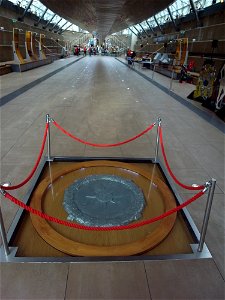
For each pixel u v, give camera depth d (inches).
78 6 852.0
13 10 1016.2
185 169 174.6
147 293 86.2
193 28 896.9
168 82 601.0
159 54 939.3
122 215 122.3
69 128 250.5
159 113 323.3
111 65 1084.5
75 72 764.0
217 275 93.7
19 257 97.0
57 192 140.2
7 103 345.4
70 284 88.0
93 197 135.0
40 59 928.3
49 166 171.2
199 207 132.9
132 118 296.5
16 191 139.8
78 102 366.3
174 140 229.6
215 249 105.7
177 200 134.6
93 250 101.2
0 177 153.8
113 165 168.4
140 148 207.8
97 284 88.3
